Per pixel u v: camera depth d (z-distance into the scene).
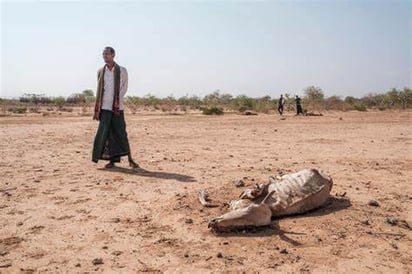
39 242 4.72
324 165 9.47
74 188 7.03
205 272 3.98
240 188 6.72
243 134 17.22
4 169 8.64
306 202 5.53
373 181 7.73
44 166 9.02
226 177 7.89
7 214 5.66
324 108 48.09
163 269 4.06
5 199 6.35
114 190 6.91
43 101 63.81
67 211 5.80
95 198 6.43
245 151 11.80
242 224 4.92
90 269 4.07
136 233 4.99
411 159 10.38
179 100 63.25
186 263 4.18
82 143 13.35
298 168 9.02
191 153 11.28
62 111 44.25
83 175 8.08
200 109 50.19
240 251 4.43
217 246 4.56
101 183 7.40
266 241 4.67
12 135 15.79
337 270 4.03
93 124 22.42
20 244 4.66
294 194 5.53
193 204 5.98
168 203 6.10
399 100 52.03
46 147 12.24
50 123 23.14
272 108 47.78
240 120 27.28
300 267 4.08
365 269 4.05
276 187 5.66
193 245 4.61
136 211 5.80
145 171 8.52
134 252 4.46
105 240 4.79
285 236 4.80
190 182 7.45
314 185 5.68
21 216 5.58
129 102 60.06
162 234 4.95
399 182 7.65
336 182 7.59
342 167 9.21
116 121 8.64
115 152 8.73
